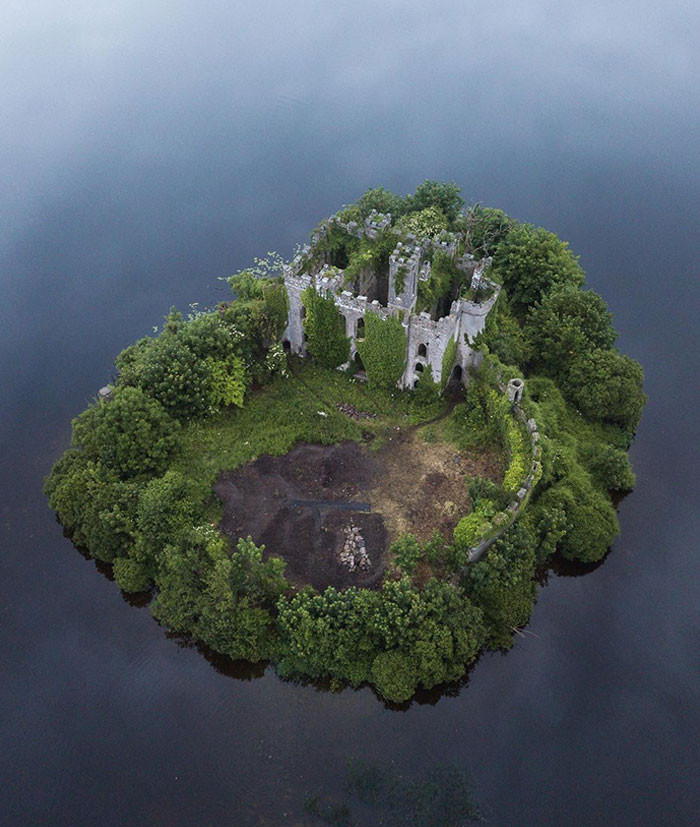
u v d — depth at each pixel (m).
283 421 83.50
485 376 83.12
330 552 70.00
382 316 80.75
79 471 74.50
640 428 92.00
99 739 63.56
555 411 84.06
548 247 94.69
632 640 70.94
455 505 74.56
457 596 63.78
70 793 60.66
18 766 62.28
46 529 79.69
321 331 86.56
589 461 81.44
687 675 68.50
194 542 66.94
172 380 78.62
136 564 69.88
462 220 98.75
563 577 75.94
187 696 65.88
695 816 60.12
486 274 88.12
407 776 60.75
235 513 73.62
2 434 90.62
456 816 58.78
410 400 86.62
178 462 77.50
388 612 62.00
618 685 67.56
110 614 72.31
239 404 83.75
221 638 65.12
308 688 65.50
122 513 69.88
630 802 60.59
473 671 67.88
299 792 59.66
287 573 68.50
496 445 79.88
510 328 89.06
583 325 87.81
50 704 65.94
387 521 73.38
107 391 82.62
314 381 89.19
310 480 77.12
